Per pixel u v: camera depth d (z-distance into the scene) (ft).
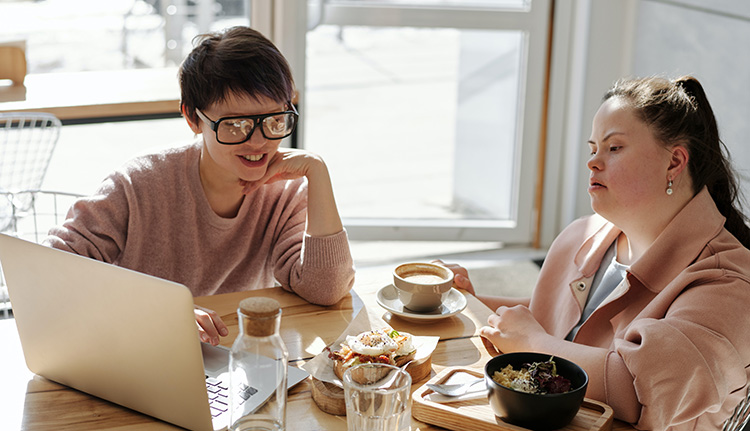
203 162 4.98
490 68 11.59
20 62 9.55
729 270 3.90
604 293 4.64
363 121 11.68
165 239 5.06
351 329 4.10
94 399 3.64
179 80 4.62
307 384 3.78
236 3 10.64
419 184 12.12
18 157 9.82
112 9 10.36
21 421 3.43
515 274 11.21
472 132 11.90
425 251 12.00
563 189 11.86
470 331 4.39
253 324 3.03
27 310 3.65
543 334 4.05
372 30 11.21
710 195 4.35
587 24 10.93
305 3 10.53
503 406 3.28
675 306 3.85
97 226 4.73
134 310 3.23
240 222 5.21
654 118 4.09
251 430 3.18
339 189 12.01
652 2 10.25
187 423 3.35
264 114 4.41
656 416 3.48
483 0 11.01
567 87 11.45
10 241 3.53
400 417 3.11
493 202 12.19
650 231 4.29
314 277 4.69
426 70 11.57
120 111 8.91
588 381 3.47
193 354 3.16
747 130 8.15
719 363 3.59
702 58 9.05
